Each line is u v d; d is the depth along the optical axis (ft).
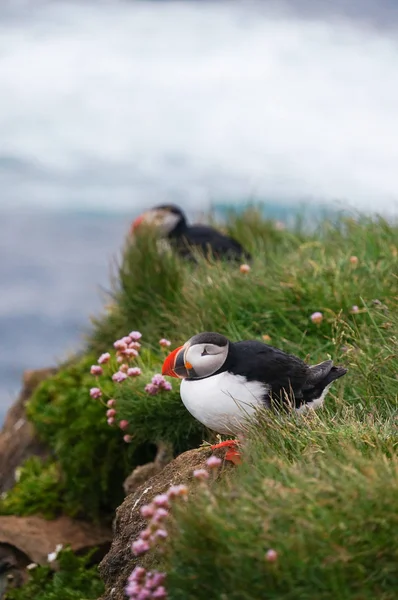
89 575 30.42
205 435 29.17
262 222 52.34
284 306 34.17
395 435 22.40
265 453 21.52
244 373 23.18
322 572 16.90
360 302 33.24
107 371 34.27
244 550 17.04
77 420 33.76
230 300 34.94
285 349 32.04
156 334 37.19
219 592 17.65
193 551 17.84
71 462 34.17
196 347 23.18
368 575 17.21
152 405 29.32
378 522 17.49
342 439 21.67
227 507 18.12
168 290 39.14
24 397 43.04
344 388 28.17
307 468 19.36
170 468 24.30
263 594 17.08
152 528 18.62
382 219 41.06
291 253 41.34
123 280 40.14
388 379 27.35
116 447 33.63
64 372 37.19
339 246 40.73
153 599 18.12
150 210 45.57
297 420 23.44
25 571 31.76
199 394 23.06
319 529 17.15
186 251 44.68
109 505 34.30
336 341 30.99
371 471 18.44
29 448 39.99
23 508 34.76
